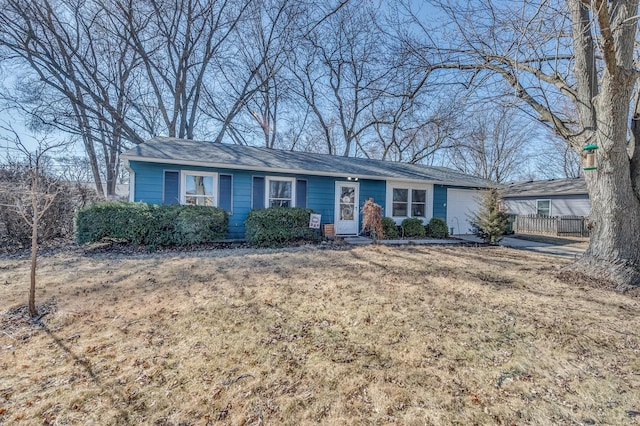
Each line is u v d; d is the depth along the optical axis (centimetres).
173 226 805
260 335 300
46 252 728
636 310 379
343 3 649
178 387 218
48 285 455
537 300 414
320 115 2125
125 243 827
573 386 226
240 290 441
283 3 1355
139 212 773
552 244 1075
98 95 1631
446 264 648
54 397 205
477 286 480
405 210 1235
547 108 534
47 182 761
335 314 356
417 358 261
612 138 477
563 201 1678
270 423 185
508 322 339
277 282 485
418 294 435
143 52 1552
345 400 207
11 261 627
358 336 301
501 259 721
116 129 1633
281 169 980
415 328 321
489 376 237
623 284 468
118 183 2391
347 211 1135
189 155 921
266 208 945
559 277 530
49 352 262
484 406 203
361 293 436
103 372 234
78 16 1445
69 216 929
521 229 1627
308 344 284
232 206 970
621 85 445
